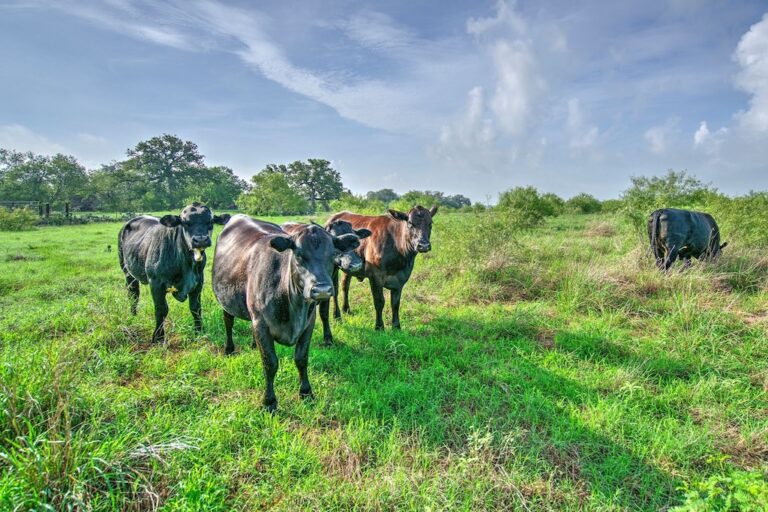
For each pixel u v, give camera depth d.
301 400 4.29
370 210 19.94
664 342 5.65
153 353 5.34
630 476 3.27
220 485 3.04
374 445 3.61
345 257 4.06
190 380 4.43
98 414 3.60
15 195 61.16
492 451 3.52
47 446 2.75
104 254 13.62
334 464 3.36
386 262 6.28
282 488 3.08
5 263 11.66
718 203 12.99
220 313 6.79
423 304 7.79
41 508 2.52
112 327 5.85
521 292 8.25
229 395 4.31
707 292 7.30
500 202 20.69
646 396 4.42
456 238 10.44
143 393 4.21
